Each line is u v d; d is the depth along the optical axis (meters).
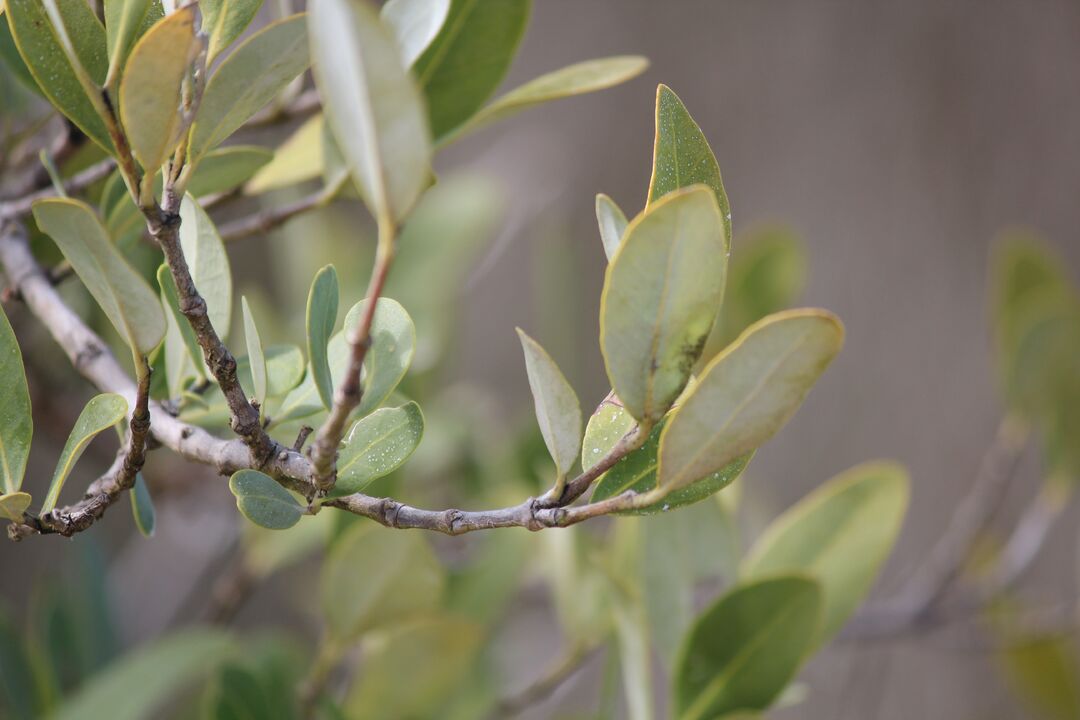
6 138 0.82
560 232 1.53
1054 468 1.35
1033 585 1.91
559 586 1.02
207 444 0.66
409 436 0.64
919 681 2.07
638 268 0.60
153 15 0.65
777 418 0.60
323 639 1.01
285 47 0.62
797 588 0.79
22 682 0.96
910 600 1.47
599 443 0.65
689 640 0.79
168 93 0.59
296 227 1.42
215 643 0.97
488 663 1.09
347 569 0.85
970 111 2.13
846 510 0.89
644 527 0.86
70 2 0.64
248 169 0.75
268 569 1.16
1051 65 2.03
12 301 0.74
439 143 0.81
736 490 0.99
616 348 0.60
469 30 0.80
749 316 1.34
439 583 0.86
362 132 0.56
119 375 0.72
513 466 1.30
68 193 0.77
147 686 0.92
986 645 1.57
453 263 1.41
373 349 0.65
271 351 0.70
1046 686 1.54
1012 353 1.33
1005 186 2.08
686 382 0.60
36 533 0.64
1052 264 1.31
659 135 0.63
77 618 1.10
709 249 0.60
